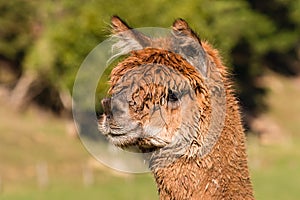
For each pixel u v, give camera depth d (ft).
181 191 37.04
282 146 297.94
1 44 298.15
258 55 361.51
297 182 233.55
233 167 37.45
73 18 248.11
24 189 227.81
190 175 36.81
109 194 221.25
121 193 221.87
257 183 232.12
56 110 296.92
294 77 395.55
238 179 37.55
